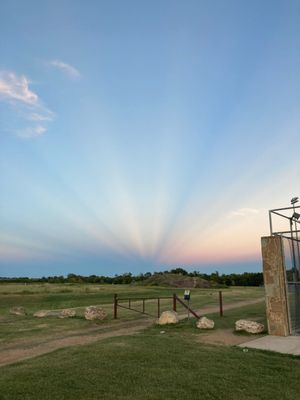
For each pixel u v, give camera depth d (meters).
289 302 12.16
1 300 30.47
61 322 17.23
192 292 43.16
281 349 10.01
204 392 6.63
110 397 6.27
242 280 76.75
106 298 33.91
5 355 10.59
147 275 80.06
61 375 7.30
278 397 6.59
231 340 11.37
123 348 9.58
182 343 10.55
